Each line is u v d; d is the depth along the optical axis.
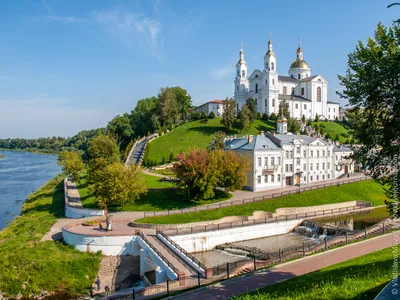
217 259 47.62
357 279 21.64
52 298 40.47
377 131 24.53
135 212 64.06
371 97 24.05
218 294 26.83
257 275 30.50
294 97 170.88
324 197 75.50
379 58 24.77
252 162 81.50
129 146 139.88
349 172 105.38
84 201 76.00
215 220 58.66
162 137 143.50
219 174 68.50
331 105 182.12
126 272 46.25
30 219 69.75
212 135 141.88
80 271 44.53
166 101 169.88
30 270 43.28
